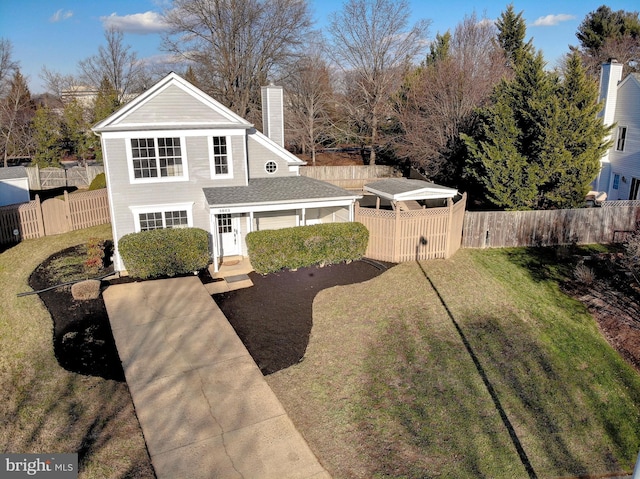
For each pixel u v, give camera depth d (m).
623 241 19.38
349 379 10.54
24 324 13.34
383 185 21.70
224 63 42.16
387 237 18.19
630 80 25.25
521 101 22.39
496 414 9.46
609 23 49.47
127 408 9.42
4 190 26.83
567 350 11.99
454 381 10.52
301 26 43.50
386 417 9.25
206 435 8.58
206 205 17.67
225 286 15.89
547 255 19.30
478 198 29.34
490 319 13.57
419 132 33.25
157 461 7.91
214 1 40.66
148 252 15.99
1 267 18.11
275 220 19.53
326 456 8.19
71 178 37.66
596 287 15.53
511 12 43.50
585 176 21.53
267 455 8.12
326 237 17.25
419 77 37.56
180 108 16.73
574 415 9.59
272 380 10.47
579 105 21.45
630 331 12.73
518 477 7.89
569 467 8.22
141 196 16.92
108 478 7.56
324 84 46.53
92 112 45.19
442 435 8.79
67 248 20.50
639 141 24.80
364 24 39.19
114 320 13.32
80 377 10.57
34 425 8.91
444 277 16.67
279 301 14.70
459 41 40.78
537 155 21.89
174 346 11.85
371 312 13.91
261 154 19.77
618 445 8.85
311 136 44.22
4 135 42.62
